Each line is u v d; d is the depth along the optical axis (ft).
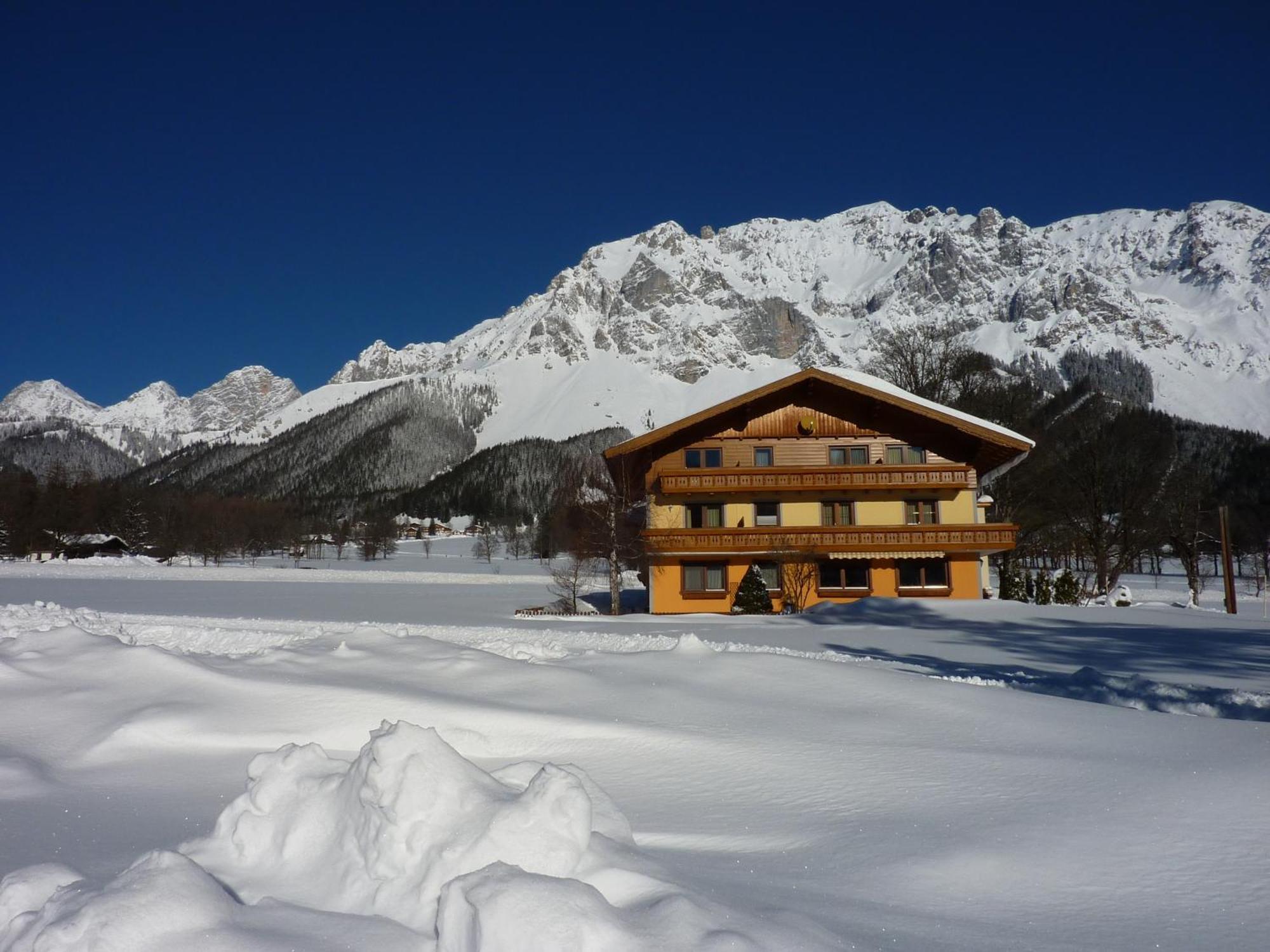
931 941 14.58
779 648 61.62
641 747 28.40
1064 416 187.93
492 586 221.25
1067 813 21.52
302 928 13.53
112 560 290.97
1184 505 161.58
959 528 119.65
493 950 11.78
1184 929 15.35
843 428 126.93
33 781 25.23
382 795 15.76
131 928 12.41
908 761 26.61
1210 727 29.73
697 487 121.70
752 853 19.66
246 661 39.75
